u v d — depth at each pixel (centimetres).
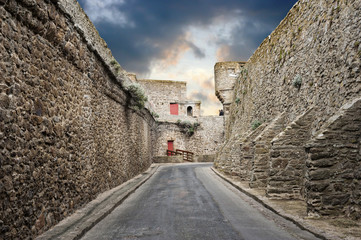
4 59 437
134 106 1661
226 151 1861
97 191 962
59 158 648
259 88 1540
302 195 827
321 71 806
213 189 1168
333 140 606
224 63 3012
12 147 450
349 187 598
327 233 486
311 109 845
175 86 4284
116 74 1210
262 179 1045
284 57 1156
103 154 1062
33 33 541
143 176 1748
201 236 515
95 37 938
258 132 1287
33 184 518
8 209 432
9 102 446
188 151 3828
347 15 692
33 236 507
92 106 930
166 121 3753
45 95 586
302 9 1019
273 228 562
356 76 629
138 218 684
